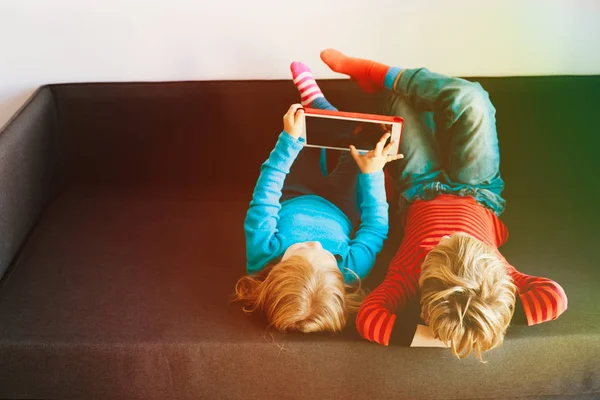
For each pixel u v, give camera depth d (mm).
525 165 1396
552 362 1034
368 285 1129
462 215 1224
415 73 1327
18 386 1046
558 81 1403
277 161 1243
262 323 1052
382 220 1234
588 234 1263
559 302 1062
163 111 1393
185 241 1269
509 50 1431
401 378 1035
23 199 1248
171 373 1030
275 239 1184
